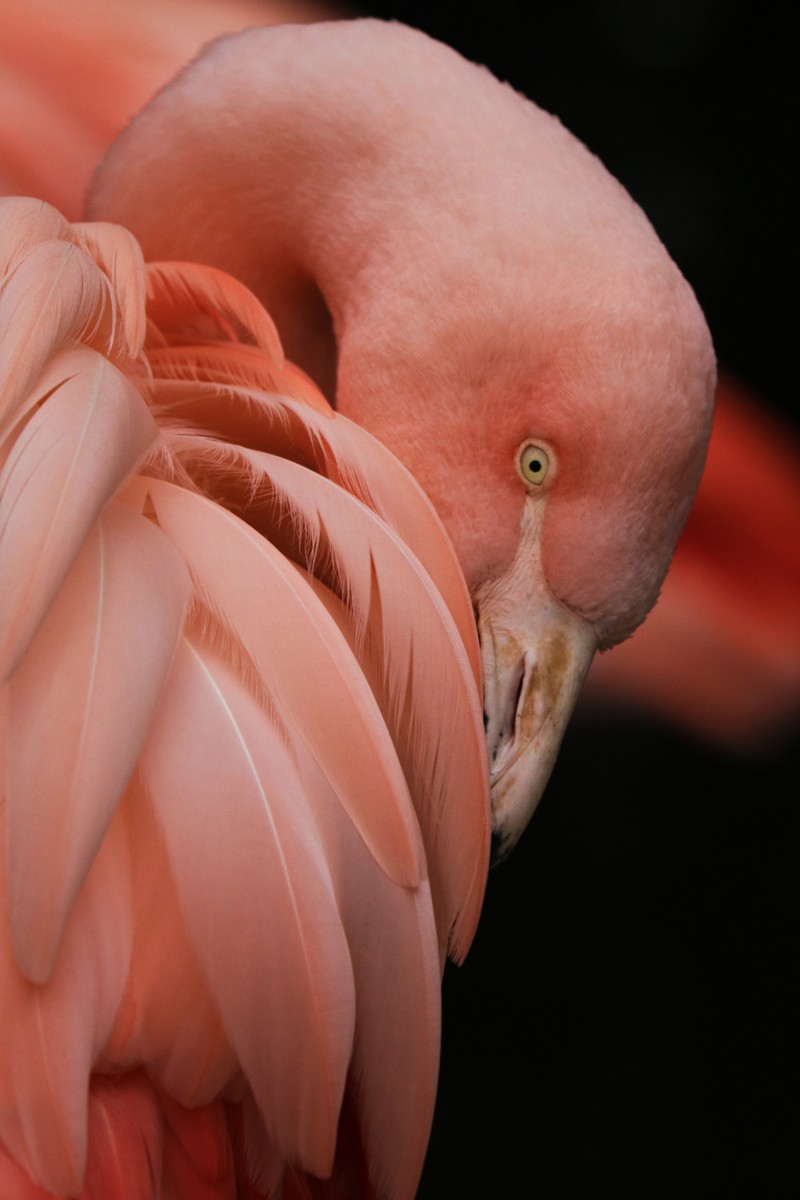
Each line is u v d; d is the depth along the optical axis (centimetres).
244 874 387
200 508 390
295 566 393
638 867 476
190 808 387
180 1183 388
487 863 393
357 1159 392
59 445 387
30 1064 386
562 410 399
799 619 492
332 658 388
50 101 434
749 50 565
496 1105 442
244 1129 390
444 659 391
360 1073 390
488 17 559
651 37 564
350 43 402
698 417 399
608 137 565
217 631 389
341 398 402
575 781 480
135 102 437
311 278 405
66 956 386
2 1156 386
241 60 403
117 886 387
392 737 391
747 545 503
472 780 392
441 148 401
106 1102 388
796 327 554
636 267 399
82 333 391
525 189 400
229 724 388
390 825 388
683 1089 447
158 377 396
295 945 387
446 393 400
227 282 395
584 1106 443
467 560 401
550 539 400
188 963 387
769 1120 445
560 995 459
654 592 401
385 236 401
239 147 402
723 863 478
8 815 385
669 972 465
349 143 402
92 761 385
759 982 466
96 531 388
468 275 400
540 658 400
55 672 386
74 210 434
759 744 486
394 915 389
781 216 562
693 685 482
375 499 393
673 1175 441
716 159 566
